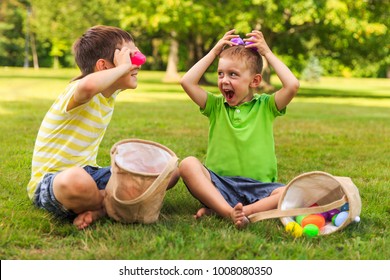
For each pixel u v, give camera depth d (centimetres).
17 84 2586
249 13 2316
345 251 345
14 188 488
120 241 347
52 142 404
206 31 2559
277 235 372
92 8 3095
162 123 1080
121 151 394
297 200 401
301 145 838
